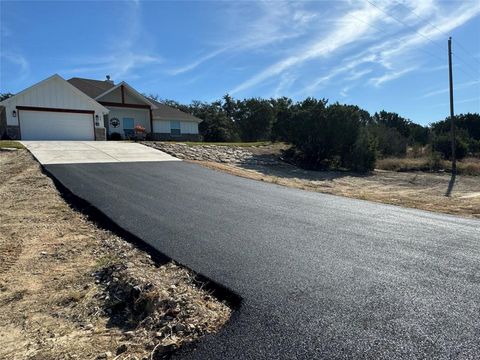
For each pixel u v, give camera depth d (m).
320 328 2.96
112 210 6.77
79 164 11.80
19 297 3.83
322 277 3.97
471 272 4.16
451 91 22.36
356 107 21.31
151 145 17.69
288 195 9.25
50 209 7.03
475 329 2.94
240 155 19.28
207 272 4.09
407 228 6.24
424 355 2.60
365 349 2.68
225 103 52.47
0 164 11.27
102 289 3.98
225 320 3.15
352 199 9.46
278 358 2.62
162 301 3.44
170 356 2.72
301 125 20.58
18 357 2.86
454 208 9.66
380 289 3.67
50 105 20.84
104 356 2.82
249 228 5.89
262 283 3.81
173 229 5.73
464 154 28.92
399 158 26.66
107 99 25.55
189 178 10.87
